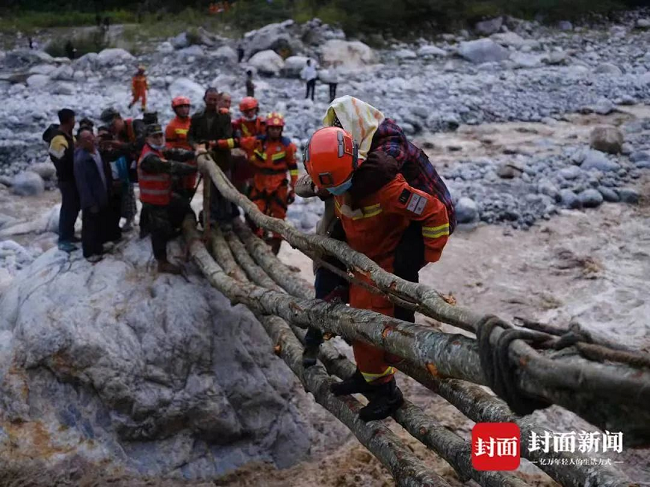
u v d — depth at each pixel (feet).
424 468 13.76
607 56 78.43
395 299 12.27
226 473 21.18
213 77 68.64
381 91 62.59
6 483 19.93
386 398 14.57
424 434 14.30
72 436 20.92
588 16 94.48
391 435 14.58
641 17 96.02
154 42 80.43
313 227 34.71
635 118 55.83
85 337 21.17
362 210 12.80
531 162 43.47
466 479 13.61
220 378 21.79
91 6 104.58
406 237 13.19
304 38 78.38
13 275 30.19
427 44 82.84
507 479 12.88
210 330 22.07
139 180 22.65
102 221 24.02
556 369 7.91
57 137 24.03
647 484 19.39
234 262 22.27
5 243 32.73
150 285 22.56
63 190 24.41
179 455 21.11
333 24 82.69
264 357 22.71
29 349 21.54
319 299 14.61
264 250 22.70
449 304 10.88
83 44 80.79
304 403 22.98
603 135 45.06
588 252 32.81
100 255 23.82
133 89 55.88
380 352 13.69
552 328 9.23
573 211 37.19
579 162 43.50
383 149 12.77
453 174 41.50
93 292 22.36
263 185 25.96
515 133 52.13
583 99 60.80
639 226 35.35
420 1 86.63
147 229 24.40
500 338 8.68
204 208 23.59
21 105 57.67
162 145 22.13
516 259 32.30
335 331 13.64
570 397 7.99
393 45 81.82
